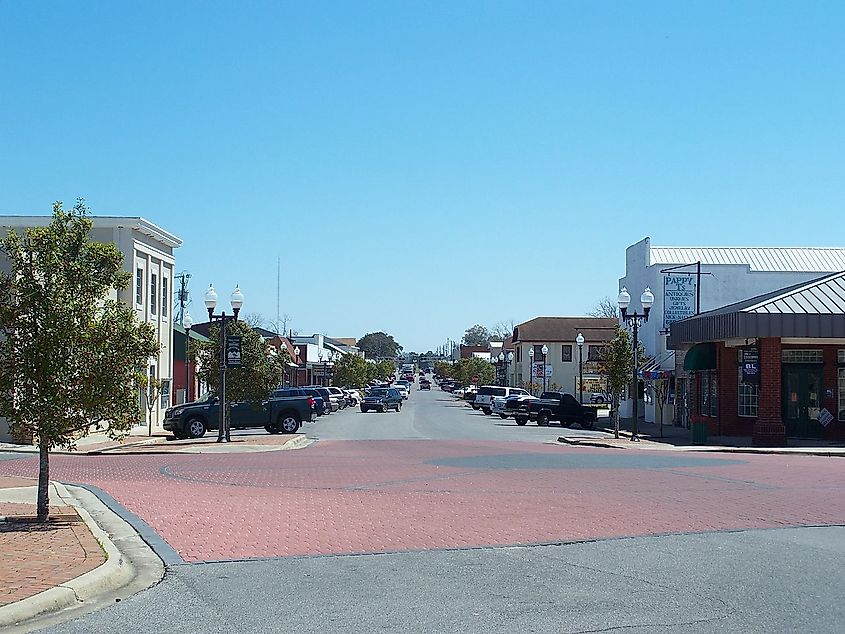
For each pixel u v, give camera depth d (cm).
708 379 4000
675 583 959
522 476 2030
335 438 3862
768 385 3288
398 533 1266
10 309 1268
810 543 1200
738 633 766
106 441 3419
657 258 5628
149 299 4322
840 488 1814
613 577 988
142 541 1200
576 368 9294
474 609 848
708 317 3559
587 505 1543
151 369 4344
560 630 773
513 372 10588
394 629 779
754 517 1420
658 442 3481
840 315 3247
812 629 781
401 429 4641
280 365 3862
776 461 2570
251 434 4109
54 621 812
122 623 804
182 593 918
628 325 5519
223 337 3375
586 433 4366
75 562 1002
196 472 2161
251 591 925
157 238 4362
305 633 767
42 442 1304
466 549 1153
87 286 1318
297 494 1692
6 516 1355
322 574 1006
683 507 1524
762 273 5094
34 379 1277
